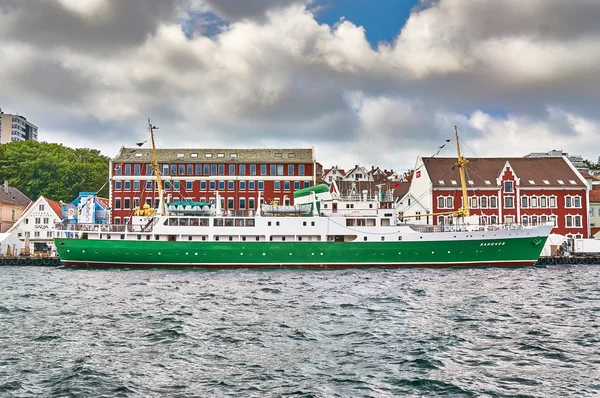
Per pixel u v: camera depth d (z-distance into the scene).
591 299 38.00
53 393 18.19
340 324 29.06
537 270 59.66
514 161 90.38
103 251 62.56
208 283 47.66
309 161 91.12
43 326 28.50
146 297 39.09
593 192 95.81
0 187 104.00
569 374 20.33
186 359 22.22
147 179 89.56
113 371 20.56
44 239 92.56
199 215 64.81
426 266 62.03
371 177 121.12
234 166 90.75
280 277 52.50
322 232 62.59
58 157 122.31
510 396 18.05
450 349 23.83
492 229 64.94
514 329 27.88
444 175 87.44
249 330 27.55
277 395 18.05
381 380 19.58
